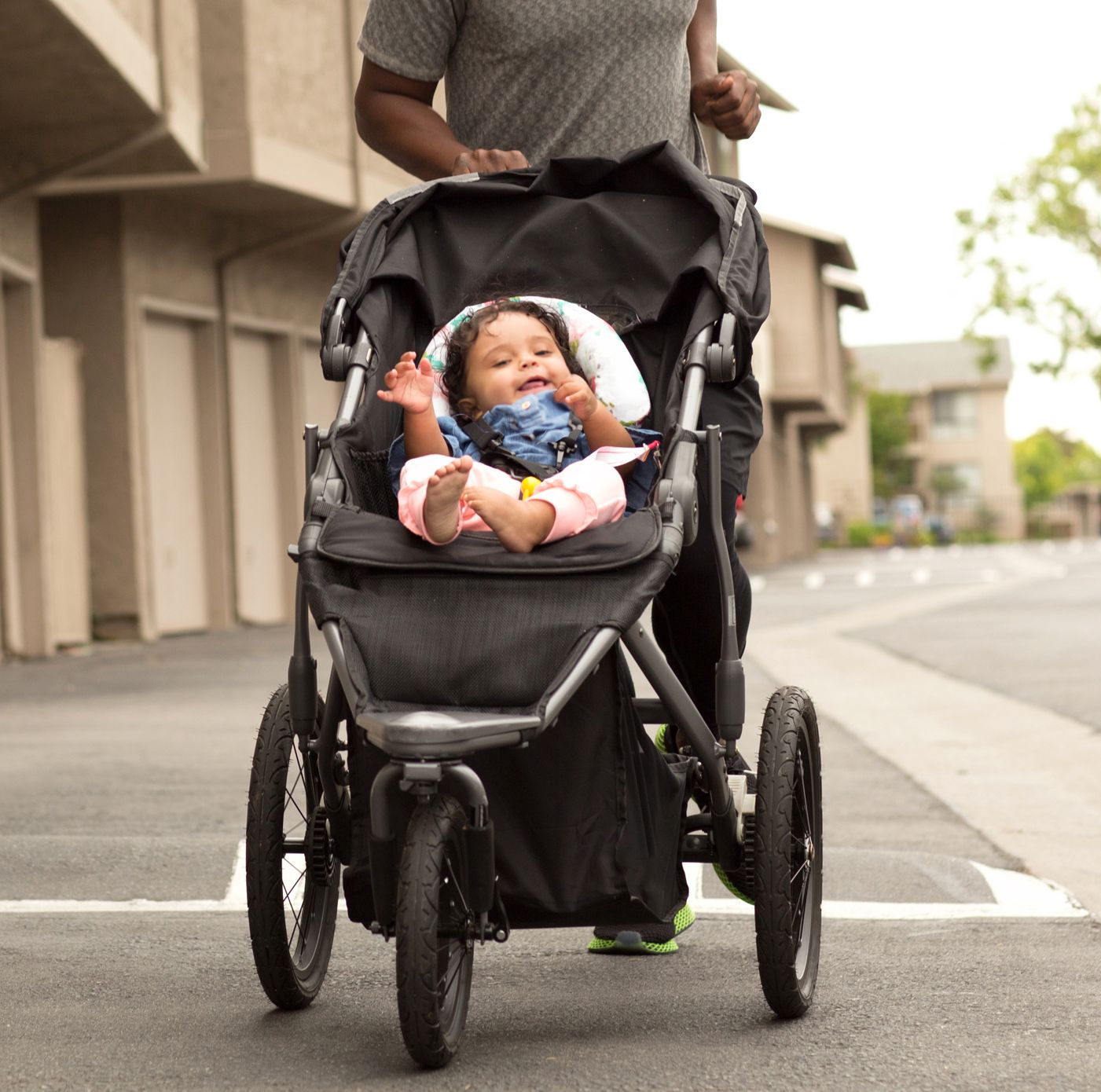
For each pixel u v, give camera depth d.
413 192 4.14
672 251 4.05
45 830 6.00
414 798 3.25
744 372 3.84
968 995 3.85
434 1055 3.21
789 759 3.59
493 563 3.25
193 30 15.88
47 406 15.70
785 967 3.54
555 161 4.10
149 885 5.11
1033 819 6.19
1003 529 97.75
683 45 4.44
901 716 9.34
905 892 4.98
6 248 14.84
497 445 3.69
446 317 4.10
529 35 4.27
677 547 3.33
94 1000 3.87
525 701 3.14
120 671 13.10
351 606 3.26
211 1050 3.45
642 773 3.34
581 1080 3.21
